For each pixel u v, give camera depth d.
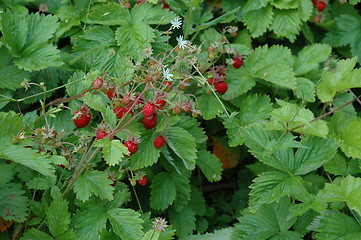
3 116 0.70
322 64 0.88
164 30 0.83
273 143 0.74
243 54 0.82
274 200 0.72
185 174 0.79
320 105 0.89
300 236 0.74
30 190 0.75
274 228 0.75
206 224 0.83
